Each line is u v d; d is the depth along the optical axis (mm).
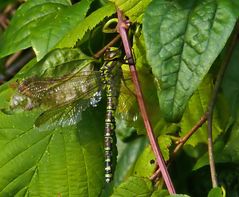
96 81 828
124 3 818
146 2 816
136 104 833
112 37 843
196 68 764
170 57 767
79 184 837
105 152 832
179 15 772
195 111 855
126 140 922
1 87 837
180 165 901
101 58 833
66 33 831
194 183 889
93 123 840
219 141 885
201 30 768
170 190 788
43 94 828
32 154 837
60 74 828
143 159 833
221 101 867
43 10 852
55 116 831
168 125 848
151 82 831
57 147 838
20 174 836
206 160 875
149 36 769
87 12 845
